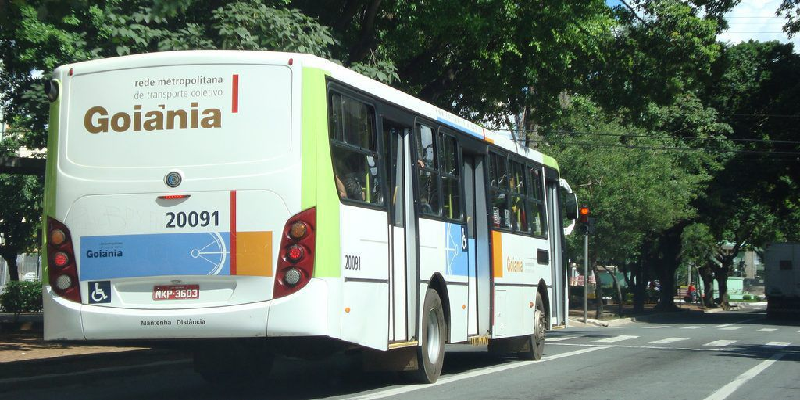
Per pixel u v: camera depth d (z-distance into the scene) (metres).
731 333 29.47
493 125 26.31
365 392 11.25
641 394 11.45
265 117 9.22
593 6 21.86
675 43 25.31
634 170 39.72
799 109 45.62
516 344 16.38
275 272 8.98
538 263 16.97
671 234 55.53
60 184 9.45
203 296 9.05
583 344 22.41
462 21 19.45
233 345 9.54
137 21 14.98
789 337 27.11
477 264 14.05
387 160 11.29
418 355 11.83
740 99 47.91
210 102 9.29
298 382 12.84
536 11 20.72
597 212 39.56
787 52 45.94
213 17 15.61
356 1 19.36
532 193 16.92
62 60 17.05
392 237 11.05
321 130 9.29
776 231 69.62
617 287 47.69
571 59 23.02
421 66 23.03
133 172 9.29
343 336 9.44
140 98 9.41
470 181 14.19
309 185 9.12
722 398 11.21
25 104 17.81
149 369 14.23
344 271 9.56
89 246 9.27
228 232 9.07
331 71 9.62
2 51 17.86
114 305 9.17
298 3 19.48
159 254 9.12
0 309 33.56
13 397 11.27
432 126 12.46
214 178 9.16
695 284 93.75
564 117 25.72
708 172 48.44
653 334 28.23
